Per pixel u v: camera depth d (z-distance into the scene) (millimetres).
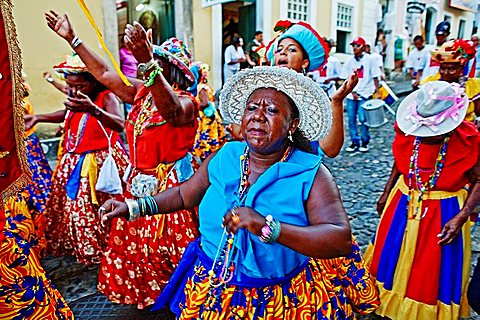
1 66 1535
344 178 5699
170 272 2664
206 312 1626
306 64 2406
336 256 1406
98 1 6594
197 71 4109
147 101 2502
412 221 2480
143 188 2521
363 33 14125
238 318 1570
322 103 1504
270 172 1485
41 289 1839
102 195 3195
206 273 1684
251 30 12117
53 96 6312
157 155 2529
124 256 2680
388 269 2611
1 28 1521
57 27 2613
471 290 2318
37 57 6082
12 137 1604
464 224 2479
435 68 8211
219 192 1612
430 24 18609
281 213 1473
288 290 1608
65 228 3289
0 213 1703
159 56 2422
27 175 1686
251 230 1339
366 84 6828
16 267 1736
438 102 2227
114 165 3014
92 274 3273
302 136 1634
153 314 2795
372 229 4070
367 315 2740
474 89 3021
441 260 2438
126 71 7473
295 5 11453
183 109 2346
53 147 6199
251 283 1563
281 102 1485
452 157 2318
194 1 9336
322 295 1696
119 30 9836
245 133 1512
